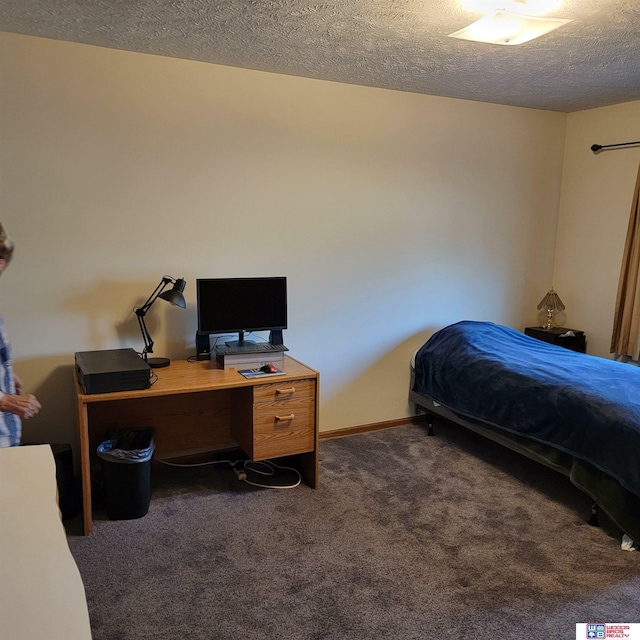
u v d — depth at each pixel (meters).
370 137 3.51
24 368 2.81
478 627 1.90
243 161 3.16
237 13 2.28
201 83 2.99
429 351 3.70
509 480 3.06
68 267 2.83
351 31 2.48
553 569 2.24
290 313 3.44
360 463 3.27
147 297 3.03
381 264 3.69
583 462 2.57
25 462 1.20
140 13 2.30
